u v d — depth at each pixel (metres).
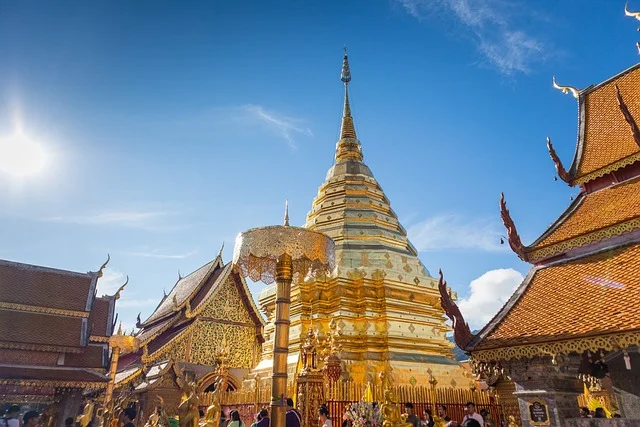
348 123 37.44
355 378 21.39
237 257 9.48
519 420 17.14
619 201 12.02
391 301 24.11
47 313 24.97
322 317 24.17
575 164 14.39
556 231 12.72
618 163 12.75
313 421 15.28
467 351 10.91
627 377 10.98
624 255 10.53
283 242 9.23
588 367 11.58
